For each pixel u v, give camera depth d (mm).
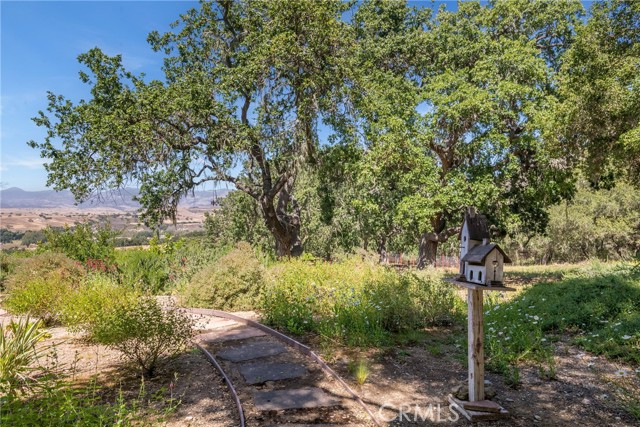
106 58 18125
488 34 19781
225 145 17594
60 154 17656
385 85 19453
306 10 18125
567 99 14008
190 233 36000
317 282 10578
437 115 17312
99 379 5621
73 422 3594
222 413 4547
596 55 13383
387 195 19953
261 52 18031
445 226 21594
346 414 4566
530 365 6168
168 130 17625
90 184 17109
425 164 17078
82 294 8625
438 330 8234
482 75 17281
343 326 7688
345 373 5805
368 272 11414
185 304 10766
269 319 8719
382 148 17469
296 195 29078
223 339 7625
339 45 19203
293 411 4621
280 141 18500
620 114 12680
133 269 13836
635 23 13719
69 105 17875
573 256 32156
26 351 5105
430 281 9961
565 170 17484
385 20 21953
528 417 4555
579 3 18969
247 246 11969
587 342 6914
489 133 16781
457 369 6031
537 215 20828
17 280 10305
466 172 17703
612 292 8922
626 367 5934
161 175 16984
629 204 27469
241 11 20812
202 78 18672
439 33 20406
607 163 15078
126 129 16188
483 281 4473
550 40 20266
